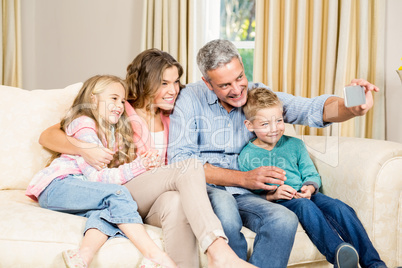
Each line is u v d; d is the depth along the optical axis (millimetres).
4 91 1745
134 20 2734
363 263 1353
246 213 1388
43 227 1200
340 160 1603
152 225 1379
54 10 2926
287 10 2295
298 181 1582
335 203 1462
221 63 1452
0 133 1652
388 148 1482
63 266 1155
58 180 1408
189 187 1259
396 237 1470
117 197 1285
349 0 2199
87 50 2869
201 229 1174
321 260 1399
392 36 2209
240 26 2705
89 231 1198
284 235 1264
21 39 2936
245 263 1126
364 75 2227
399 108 2191
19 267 1152
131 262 1197
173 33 2492
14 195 1551
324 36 2297
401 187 1459
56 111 1724
